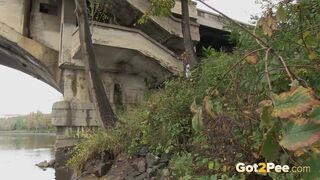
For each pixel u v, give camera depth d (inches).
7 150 1106.1
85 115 621.0
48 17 702.5
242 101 108.7
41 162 696.4
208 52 343.3
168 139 296.8
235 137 137.2
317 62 67.6
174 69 651.5
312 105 32.9
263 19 66.4
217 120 130.5
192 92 280.5
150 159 315.9
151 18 692.1
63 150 583.5
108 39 597.0
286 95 35.3
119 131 407.5
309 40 70.2
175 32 729.6
